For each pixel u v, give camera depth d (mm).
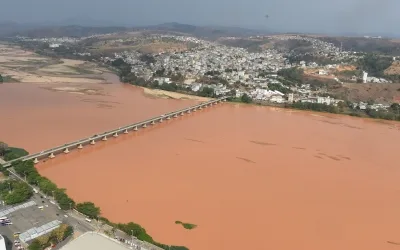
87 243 117500
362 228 161000
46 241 121375
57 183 185250
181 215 159750
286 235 150625
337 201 185875
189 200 174500
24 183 167250
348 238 152250
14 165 192750
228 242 142000
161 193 179875
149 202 169500
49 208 150125
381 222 167375
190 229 149000
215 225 153625
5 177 181250
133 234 134625
